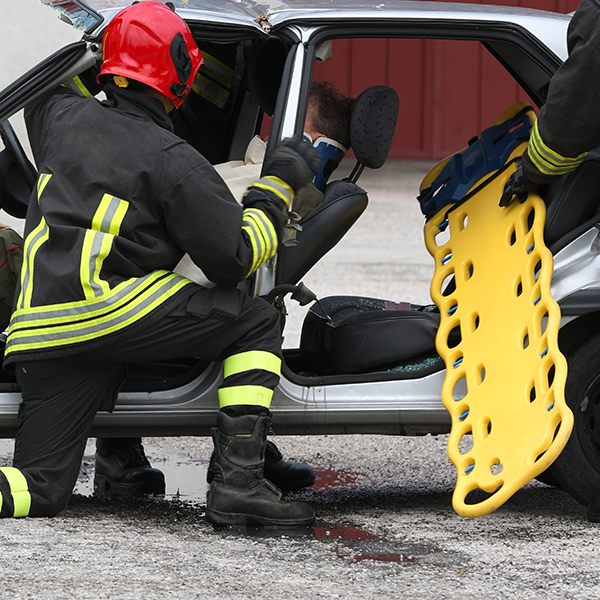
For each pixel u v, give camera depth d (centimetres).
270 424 1145
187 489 1377
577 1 7475
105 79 1115
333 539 1118
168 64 1091
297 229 1122
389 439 1727
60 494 1103
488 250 1254
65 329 1059
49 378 1086
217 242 1049
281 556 1037
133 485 1348
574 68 1085
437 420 1221
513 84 8181
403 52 8094
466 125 8206
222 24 1156
